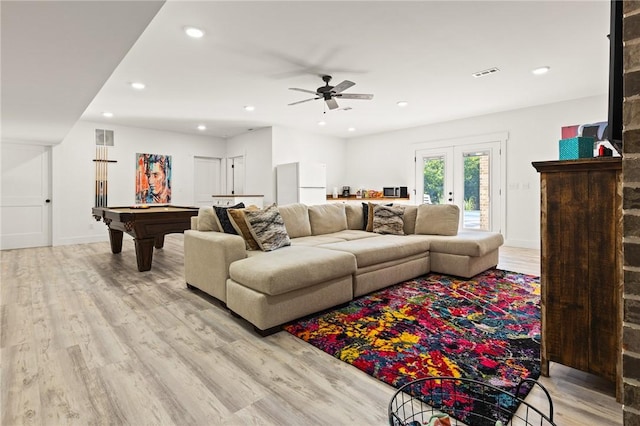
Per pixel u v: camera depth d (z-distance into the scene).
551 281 1.67
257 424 1.39
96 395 1.58
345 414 1.45
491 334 2.22
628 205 0.85
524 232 5.71
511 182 5.83
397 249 3.38
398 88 4.56
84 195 6.48
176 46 3.20
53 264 4.45
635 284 0.84
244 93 4.69
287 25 2.83
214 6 2.54
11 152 5.86
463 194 6.48
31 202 6.03
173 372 1.79
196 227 3.50
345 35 3.02
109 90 4.53
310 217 4.16
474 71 3.94
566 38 3.12
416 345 2.07
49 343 2.12
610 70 1.32
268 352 2.02
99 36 2.17
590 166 1.52
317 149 7.97
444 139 6.71
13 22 1.97
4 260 4.71
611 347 1.49
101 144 6.65
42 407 1.49
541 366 1.71
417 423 1.19
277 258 2.56
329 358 1.94
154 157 7.34
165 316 2.60
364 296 3.07
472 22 2.82
